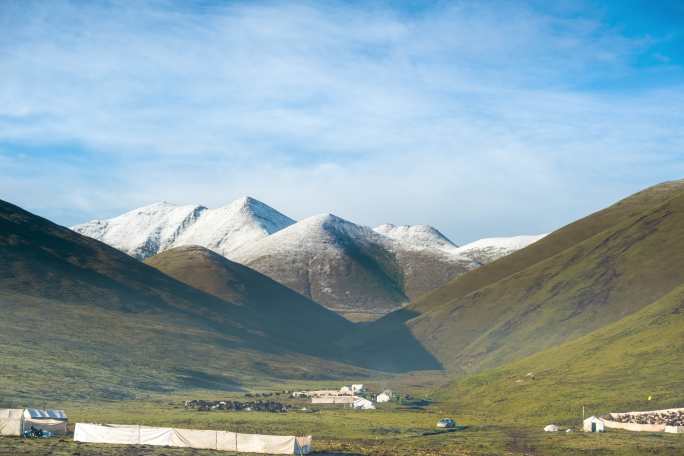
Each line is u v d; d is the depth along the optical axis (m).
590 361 196.50
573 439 117.00
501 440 119.19
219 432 89.56
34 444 84.19
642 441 112.06
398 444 112.81
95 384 184.25
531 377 194.12
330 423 142.00
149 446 88.88
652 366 176.50
